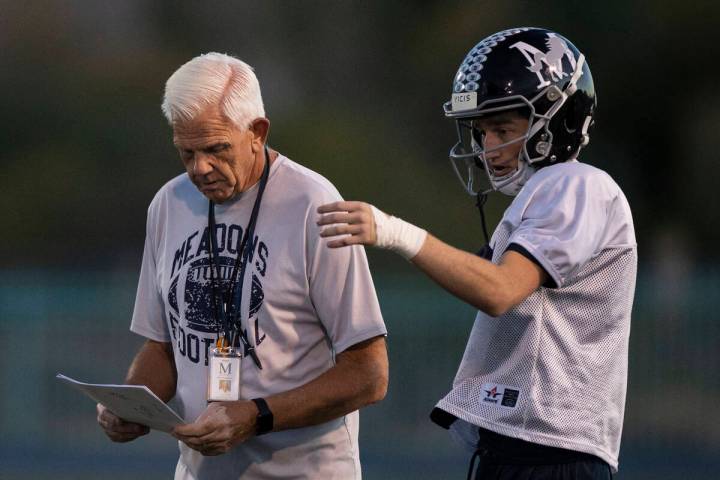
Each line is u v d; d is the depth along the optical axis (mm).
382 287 56344
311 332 16016
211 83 15070
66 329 52562
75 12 108438
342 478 16453
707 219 95188
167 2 109750
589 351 13992
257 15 109625
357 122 102500
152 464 45500
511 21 102562
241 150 15375
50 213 99375
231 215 16016
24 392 51688
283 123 101375
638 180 97625
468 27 104562
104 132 102625
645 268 84688
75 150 102312
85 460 46281
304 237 15703
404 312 51594
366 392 15766
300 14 108938
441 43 105062
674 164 97188
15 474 43062
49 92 104250
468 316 51344
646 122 97250
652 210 96812
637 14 97125
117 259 97375
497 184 14523
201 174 15234
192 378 16188
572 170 13906
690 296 51938
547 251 13125
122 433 16312
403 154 99750
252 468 16328
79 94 104375
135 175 101250
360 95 105000
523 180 14422
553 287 13289
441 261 12547
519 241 13172
